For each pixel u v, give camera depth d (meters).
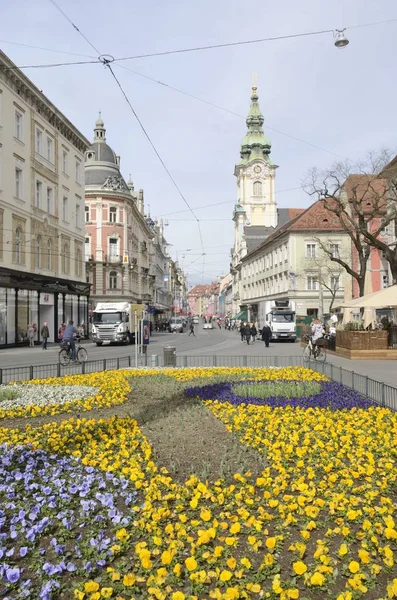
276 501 5.34
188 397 12.27
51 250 44.00
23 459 6.82
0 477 6.16
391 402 10.38
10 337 35.94
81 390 13.47
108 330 41.59
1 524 4.84
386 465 6.57
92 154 73.31
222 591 3.87
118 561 4.30
